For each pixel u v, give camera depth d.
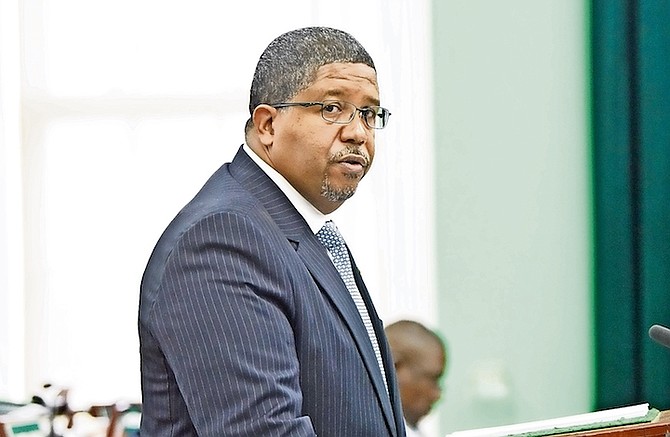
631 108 9.73
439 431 9.96
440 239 10.02
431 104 10.00
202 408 3.67
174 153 10.23
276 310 3.80
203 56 10.16
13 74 10.21
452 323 10.02
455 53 10.02
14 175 10.24
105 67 10.21
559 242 10.03
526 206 10.03
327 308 4.04
